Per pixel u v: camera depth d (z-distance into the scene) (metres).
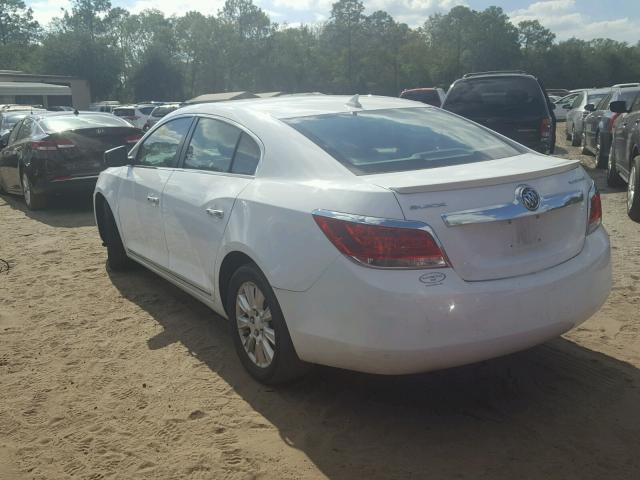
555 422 3.23
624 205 8.64
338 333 3.03
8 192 11.23
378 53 98.44
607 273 3.47
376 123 3.97
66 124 9.96
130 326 4.73
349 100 4.53
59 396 3.68
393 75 99.44
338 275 3.00
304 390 3.64
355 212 3.00
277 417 3.36
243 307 3.72
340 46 99.38
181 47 99.00
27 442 3.22
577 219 3.37
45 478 2.92
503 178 3.09
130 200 5.21
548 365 3.84
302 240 3.17
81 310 5.09
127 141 9.74
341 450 3.05
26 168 9.63
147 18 97.50
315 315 3.12
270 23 101.50
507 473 2.83
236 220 3.67
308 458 2.99
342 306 2.99
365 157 3.51
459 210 2.97
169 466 2.97
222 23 100.50
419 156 3.59
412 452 3.02
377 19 98.56
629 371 3.73
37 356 4.23
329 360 3.17
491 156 3.71
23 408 3.55
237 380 3.80
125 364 4.07
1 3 94.50
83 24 87.62
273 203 3.42
